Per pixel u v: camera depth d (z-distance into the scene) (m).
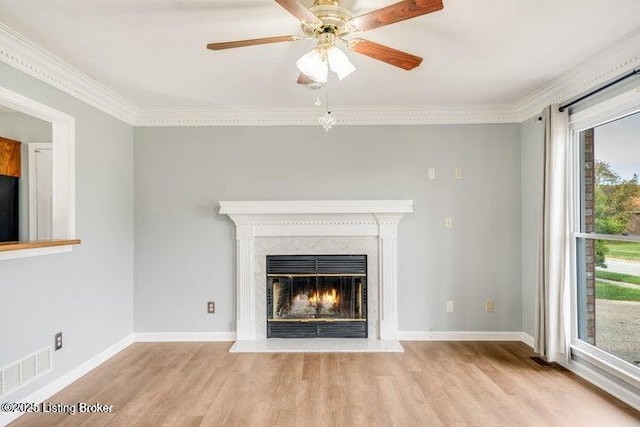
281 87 3.32
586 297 3.16
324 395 2.76
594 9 2.10
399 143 3.98
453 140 3.98
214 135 4.00
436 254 3.98
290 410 2.55
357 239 3.98
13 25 2.25
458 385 2.91
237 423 2.39
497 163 3.96
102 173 3.45
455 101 3.73
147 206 3.99
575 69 2.93
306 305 4.05
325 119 2.35
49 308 2.77
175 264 4.00
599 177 3.00
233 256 4.00
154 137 3.99
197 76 3.06
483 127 3.97
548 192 3.24
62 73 2.85
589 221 3.12
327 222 3.96
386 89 3.37
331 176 3.99
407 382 2.97
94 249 3.32
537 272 3.43
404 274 3.98
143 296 3.98
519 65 2.87
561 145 3.17
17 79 2.50
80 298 3.12
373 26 1.85
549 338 3.27
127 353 3.64
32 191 3.83
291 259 3.99
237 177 4.00
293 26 2.29
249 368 3.26
